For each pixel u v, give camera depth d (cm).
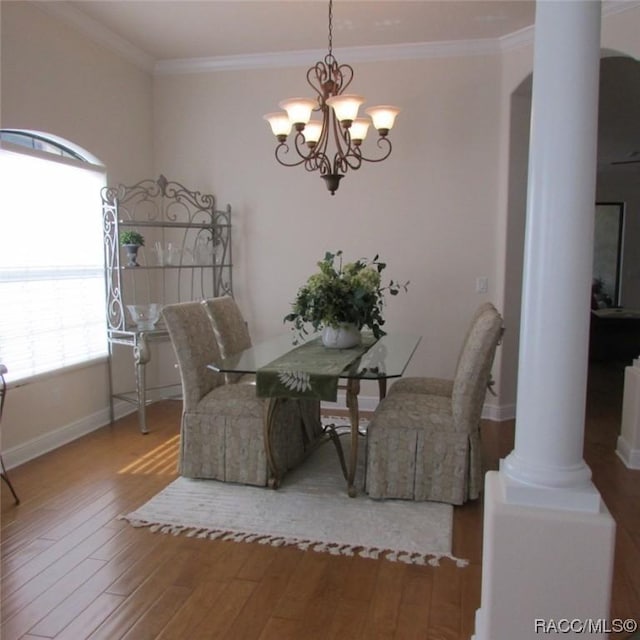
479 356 282
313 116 454
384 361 302
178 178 487
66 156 393
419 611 208
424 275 450
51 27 362
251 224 478
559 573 169
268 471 312
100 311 428
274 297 479
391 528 268
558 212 167
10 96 333
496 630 175
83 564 238
